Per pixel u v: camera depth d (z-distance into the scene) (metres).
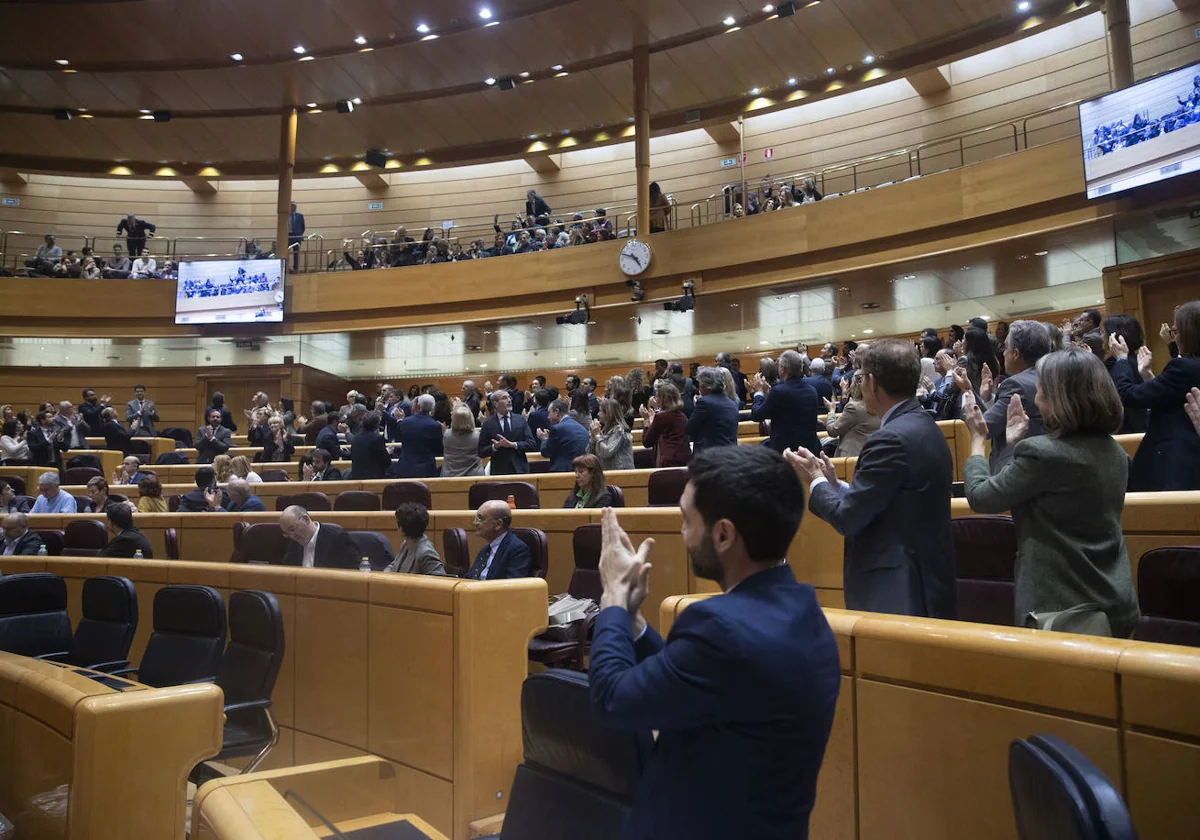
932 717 2.18
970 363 6.32
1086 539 2.42
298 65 17.95
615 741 1.85
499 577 4.93
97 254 22.69
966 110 17.55
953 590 2.61
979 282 14.96
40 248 20.56
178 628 4.25
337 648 3.98
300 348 19.97
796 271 15.23
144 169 21.94
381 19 16.58
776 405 6.27
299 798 2.48
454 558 5.71
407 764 3.54
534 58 17.61
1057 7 14.86
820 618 1.58
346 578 3.97
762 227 15.60
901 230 14.17
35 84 18.88
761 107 18.22
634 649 1.65
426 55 17.61
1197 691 1.71
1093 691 1.87
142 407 16.30
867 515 2.60
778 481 1.60
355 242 22.61
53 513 9.41
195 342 20.12
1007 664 2.03
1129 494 3.52
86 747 2.63
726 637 1.45
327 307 19.36
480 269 18.33
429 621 3.50
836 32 16.20
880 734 2.29
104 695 2.74
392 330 19.03
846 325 17.09
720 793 1.43
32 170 21.55
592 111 19.38
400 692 3.61
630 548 1.75
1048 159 12.89
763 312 17.00
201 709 2.83
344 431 13.30
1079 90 16.16
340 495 8.10
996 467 3.41
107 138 20.91
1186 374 3.84
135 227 20.64
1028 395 3.48
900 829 2.23
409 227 23.08
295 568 4.32
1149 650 1.81
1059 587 2.38
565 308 17.47
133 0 16.17
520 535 5.18
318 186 23.70
